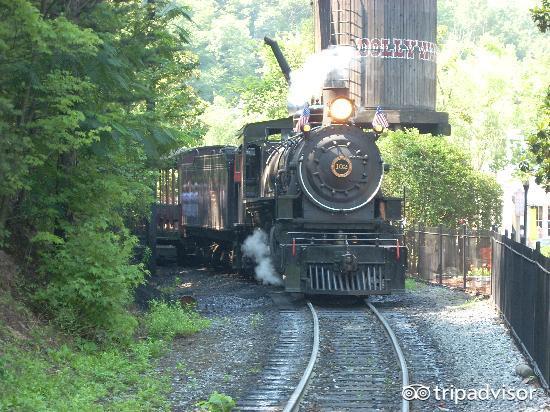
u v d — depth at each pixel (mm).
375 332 17734
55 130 13891
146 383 13195
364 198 23078
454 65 59406
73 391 12289
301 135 23797
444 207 33469
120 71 15445
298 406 11891
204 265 36969
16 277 15422
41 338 14180
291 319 19594
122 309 16328
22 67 12945
